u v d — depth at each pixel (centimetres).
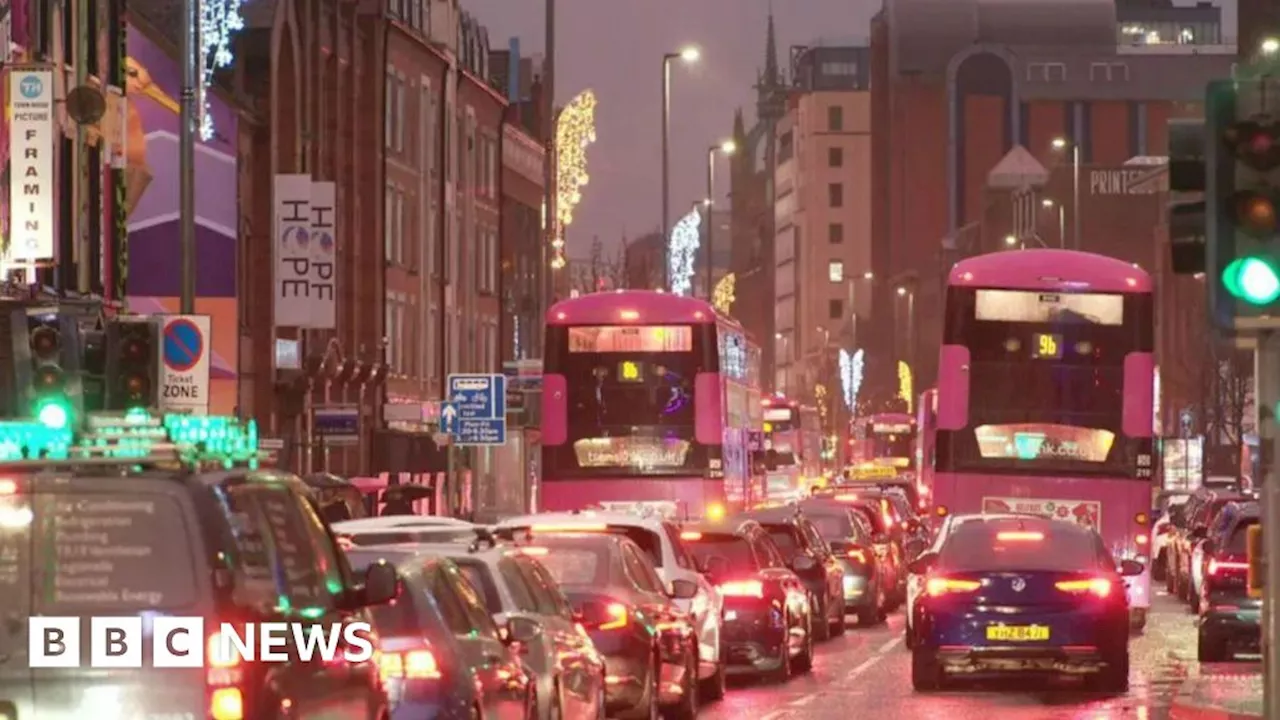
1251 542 4066
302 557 2786
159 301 10019
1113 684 6022
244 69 11600
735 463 9944
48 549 2495
